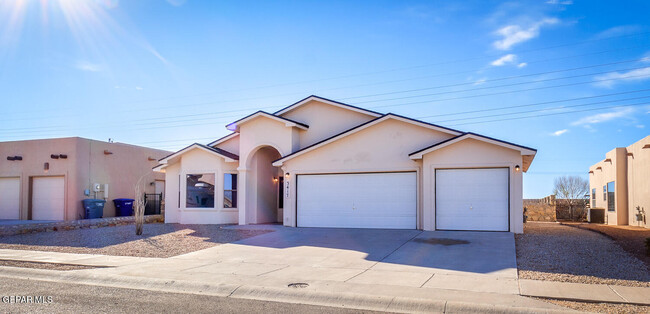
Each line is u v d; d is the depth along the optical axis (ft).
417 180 53.16
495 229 48.47
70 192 74.64
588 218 80.69
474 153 49.26
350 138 56.85
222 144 70.90
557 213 89.66
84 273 31.32
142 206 54.65
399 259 35.14
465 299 23.24
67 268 34.09
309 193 58.59
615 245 40.14
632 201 67.10
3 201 79.82
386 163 54.80
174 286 27.84
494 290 25.22
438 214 50.52
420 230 51.24
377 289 25.62
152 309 22.27
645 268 30.55
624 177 71.05
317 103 64.18
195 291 26.68
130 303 23.52
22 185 78.18
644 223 61.21
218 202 65.05
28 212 77.41
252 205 64.03
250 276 29.81
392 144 54.75
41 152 77.30
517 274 29.30
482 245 39.88
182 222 66.85
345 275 29.78
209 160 66.23
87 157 77.15
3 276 31.71
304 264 34.09
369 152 55.72
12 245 46.14
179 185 70.03
